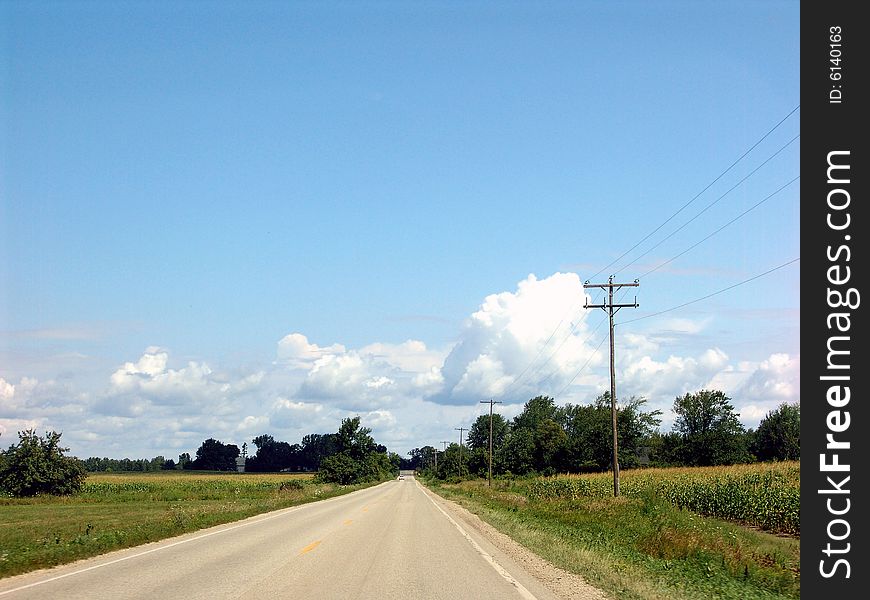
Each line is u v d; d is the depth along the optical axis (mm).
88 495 75312
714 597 14523
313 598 12852
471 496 70875
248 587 13922
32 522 37188
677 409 118000
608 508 37750
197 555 19422
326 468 139625
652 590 14555
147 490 87375
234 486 99125
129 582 14477
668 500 44000
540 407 175250
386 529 29109
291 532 27438
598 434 116688
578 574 17031
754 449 116125
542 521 36000
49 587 13805
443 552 20984
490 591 14125
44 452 76562
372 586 14367
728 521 37781
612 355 43844
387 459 192625
